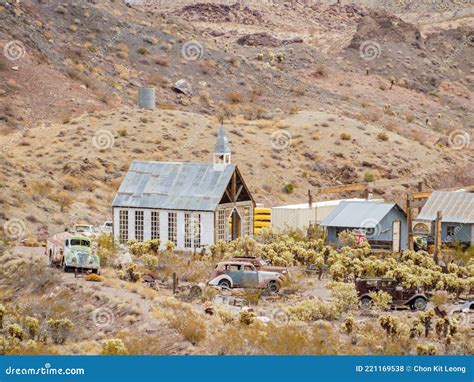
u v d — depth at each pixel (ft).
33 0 463.83
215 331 127.34
